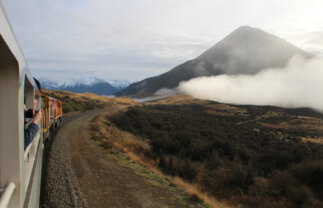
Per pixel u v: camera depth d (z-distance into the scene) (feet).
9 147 5.00
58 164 28.22
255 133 144.77
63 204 17.79
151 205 19.58
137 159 36.24
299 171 39.58
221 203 26.37
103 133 58.85
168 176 30.83
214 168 42.96
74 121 85.71
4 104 4.94
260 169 48.39
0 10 3.50
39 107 16.31
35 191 9.54
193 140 67.21
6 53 4.37
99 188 22.03
